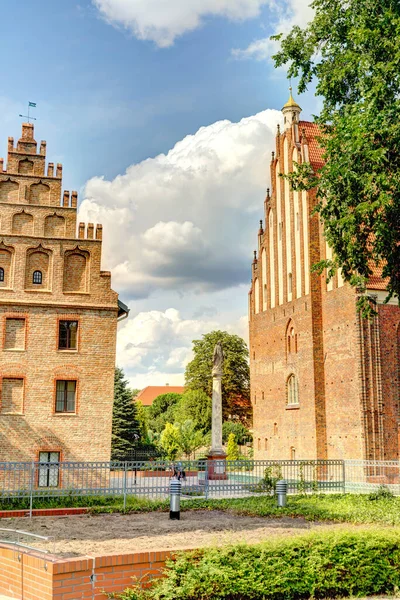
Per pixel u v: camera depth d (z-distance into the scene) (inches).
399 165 780.6
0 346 1146.0
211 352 2896.2
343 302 1504.7
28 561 447.8
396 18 739.4
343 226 827.4
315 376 1573.6
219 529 640.4
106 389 1181.1
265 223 1892.2
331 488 1203.2
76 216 1227.2
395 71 744.3
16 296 1167.6
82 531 626.5
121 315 1285.7
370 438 1395.2
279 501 869.8
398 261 817.5
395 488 1232.8
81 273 1213.1
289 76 928.3
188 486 1048.8
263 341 1878.7
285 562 450.9
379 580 479.2
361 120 735.7
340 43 880.9
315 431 1551.4
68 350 1177.4
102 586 422.6
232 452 2508.6
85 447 1152.8
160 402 4399.6
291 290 1729.8
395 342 1457.9
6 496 875.4
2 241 1179.9
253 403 1918.1
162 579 429.1
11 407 1136.2
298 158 1708.9
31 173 1227.2
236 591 427.5
